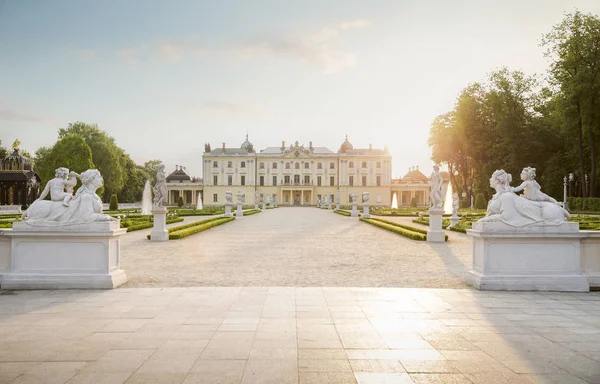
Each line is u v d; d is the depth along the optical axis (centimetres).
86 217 790
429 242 1698
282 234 2081
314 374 401
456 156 5447
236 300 689
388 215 4191
